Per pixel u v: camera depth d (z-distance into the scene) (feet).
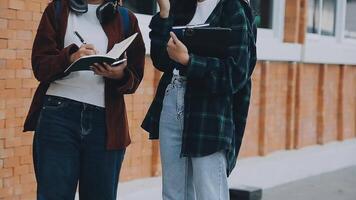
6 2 18.30
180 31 13.79
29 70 19.03
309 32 33.60
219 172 14.20
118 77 13.46
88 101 13.61
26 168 19.25
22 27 18.78
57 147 13.47
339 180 31.55
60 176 13.44
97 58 12.62
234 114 14.56
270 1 30.83
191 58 13.43
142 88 23.17
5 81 18.43
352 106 37.27
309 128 33.37
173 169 14.66
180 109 14.28
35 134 13.79
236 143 14.61
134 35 13.47
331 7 35.35
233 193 24.88
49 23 13.65
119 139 13.88
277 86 30.60
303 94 32.50
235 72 13.62
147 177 23.72
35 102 13.87
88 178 13.88
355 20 37.52
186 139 13.99
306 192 28.66
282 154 30.78
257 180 28.37
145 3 24.11
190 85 14.08
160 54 14.52
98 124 13.71
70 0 13.71
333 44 34.71
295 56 31.09
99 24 13.88
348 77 36.58
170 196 14.82
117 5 13.98
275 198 27.22
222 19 14.06
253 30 14.38
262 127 29.76
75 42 13.61
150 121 14.92
